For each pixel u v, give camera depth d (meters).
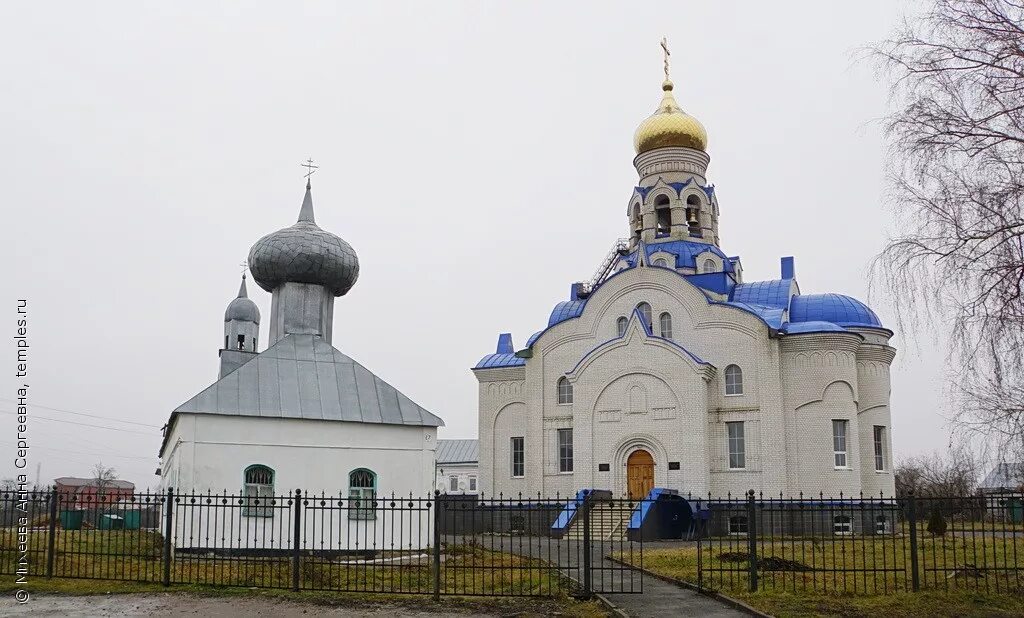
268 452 29.42
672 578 20.66
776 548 28.11
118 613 16.72
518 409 52.25
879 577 20.25
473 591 18.73
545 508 20.33
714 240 54.22
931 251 16.47
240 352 42.03
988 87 16.27
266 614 16.72
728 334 44.94
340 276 37.25
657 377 44.62
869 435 44.31
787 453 42.84
